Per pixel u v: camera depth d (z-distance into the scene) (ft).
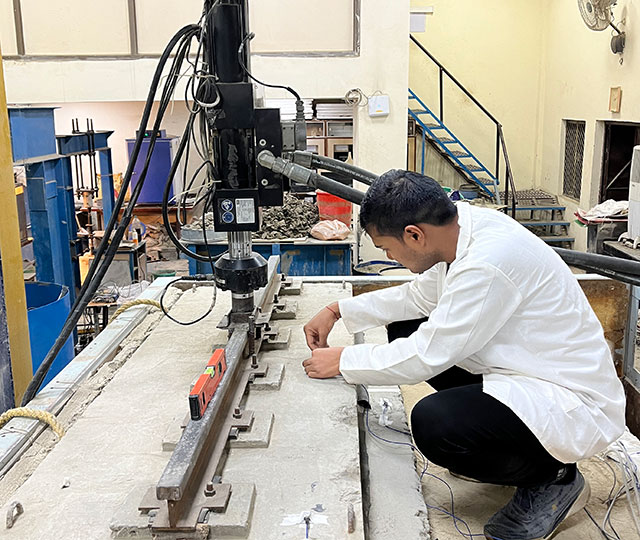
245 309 6.94
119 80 18.30
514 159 29.55
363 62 18.38
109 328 8.13
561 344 5.11
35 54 18.21
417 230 5.17
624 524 5.98
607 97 22.30
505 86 28.78
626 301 9.59
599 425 5.11
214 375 5.39
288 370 6.75
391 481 5.65
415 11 26.91
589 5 19.43
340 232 15.75
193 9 18.07
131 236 16.98
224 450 5.19
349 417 5.83
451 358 5.16
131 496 4.63
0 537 4.35
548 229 27.63
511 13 28.09
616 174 23.65
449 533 5.71
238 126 6.37
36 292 11.62
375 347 5.79
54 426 5.77
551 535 5.68
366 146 18.89
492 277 4.96
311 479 4.94
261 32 18.26
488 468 5.29
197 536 4.26
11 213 8.09
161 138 22.04
